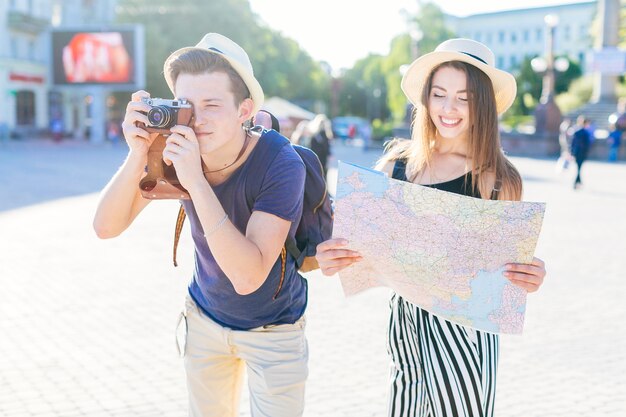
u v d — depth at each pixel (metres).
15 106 41.75
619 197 14.27
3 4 40.16
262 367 2.29
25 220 10.47
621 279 6.90
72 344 4.83
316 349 4.78
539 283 2.14
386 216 2.15
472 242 2.12
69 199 13.11
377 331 5.19
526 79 64.69
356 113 83.69
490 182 2.38
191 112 1.98
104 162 23.66
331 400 3.93
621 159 27.52
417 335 2.40
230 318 2.29
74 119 48.12
